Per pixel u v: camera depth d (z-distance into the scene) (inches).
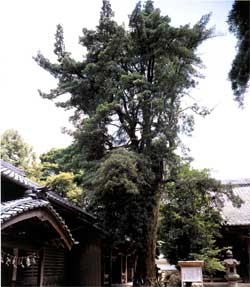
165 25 483.8
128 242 504.7
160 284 478.6
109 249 561.0
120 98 488.4
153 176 454.6
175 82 473.4
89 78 506.9
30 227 280.4
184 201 514.9
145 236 483.5
